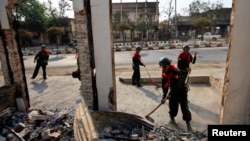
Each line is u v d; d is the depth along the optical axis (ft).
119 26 93.71
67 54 64.69
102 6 13.88
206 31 124.98
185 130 14.70
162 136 13.30
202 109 18.19
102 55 14.78
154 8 135.64
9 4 16.42
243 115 13.01
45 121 15.93
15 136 13.96
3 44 17.30
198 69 32.63
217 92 22.58
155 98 21.59
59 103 20.63
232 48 12.23
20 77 17.94
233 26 11.96
